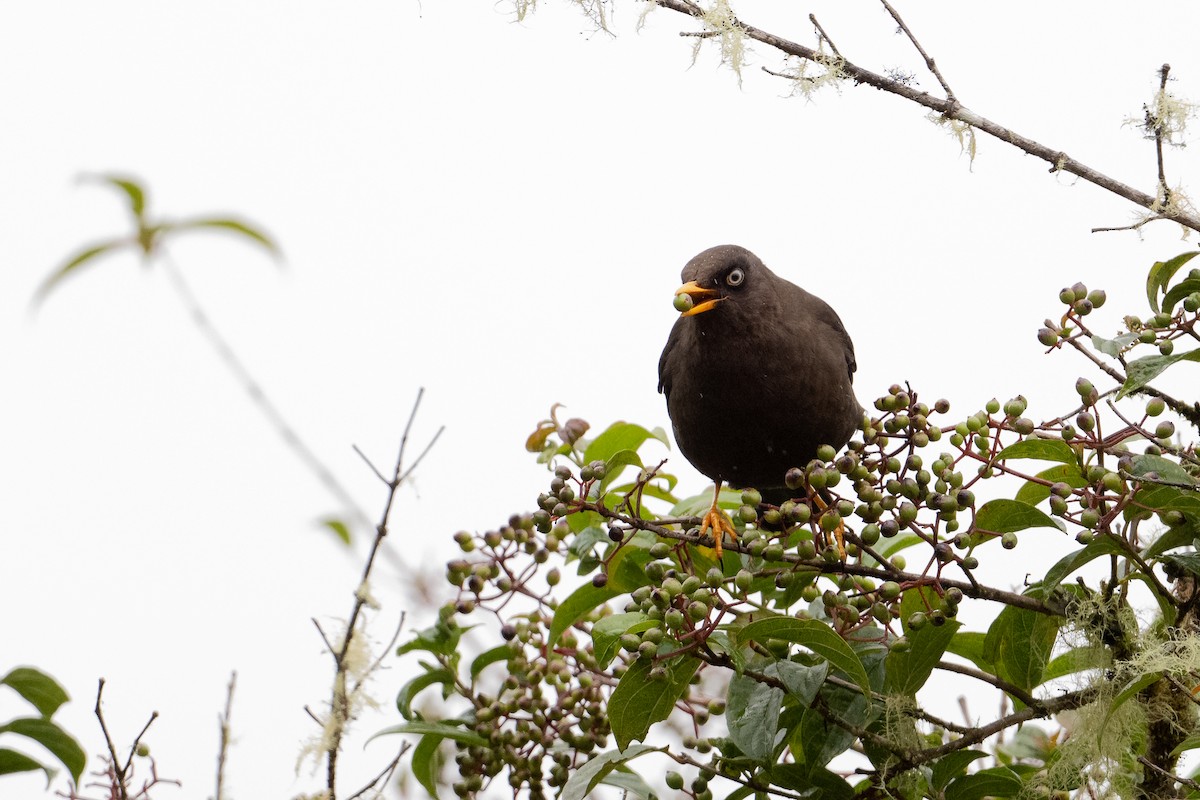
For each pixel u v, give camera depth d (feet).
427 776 29.58
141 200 22.63
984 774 23.82
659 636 22.20
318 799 22.56
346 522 23.25
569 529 29.76
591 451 32.04
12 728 27.48
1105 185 24.76
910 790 23.26
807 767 24.17
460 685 28.09
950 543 22.62
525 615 28.81
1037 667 24.12
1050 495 21.99
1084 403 22.21
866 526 22.76
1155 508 22.12
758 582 27.37
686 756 25.17
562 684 27.96
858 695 24.63
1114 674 22.30
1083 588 22.99
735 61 25.21
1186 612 22.74
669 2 25.35
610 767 24.27
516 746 27.20
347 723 21.99
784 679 23.11
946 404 23.54
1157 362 22.06
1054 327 23.85
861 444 23.20
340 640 22.62
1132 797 22.22
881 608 22.90
